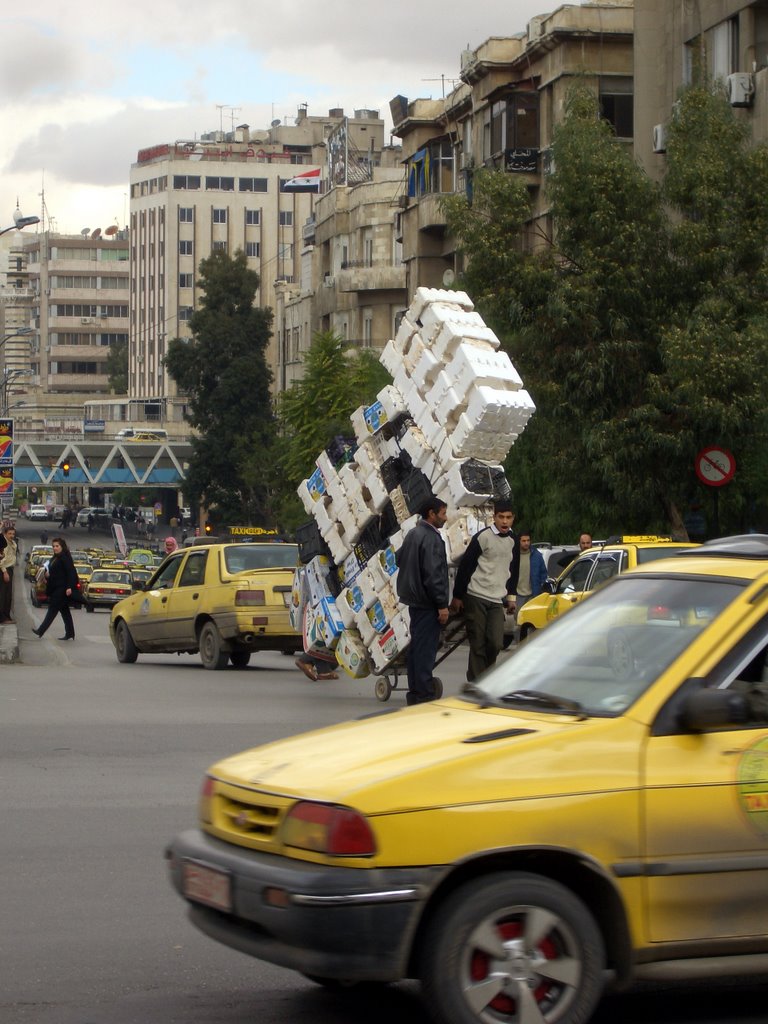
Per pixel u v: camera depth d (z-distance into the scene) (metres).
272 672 21.75
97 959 6.83
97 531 151.00
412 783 5.36
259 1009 6.16
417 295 16.06
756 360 24.72
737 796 5.59
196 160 165.38
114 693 17.58
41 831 9.44
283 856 5.52
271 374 92.88
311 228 89.62
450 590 15.37
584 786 5.44
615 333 25.98
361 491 16.88
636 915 5.45
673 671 5.75
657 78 36.69
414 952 5.31
